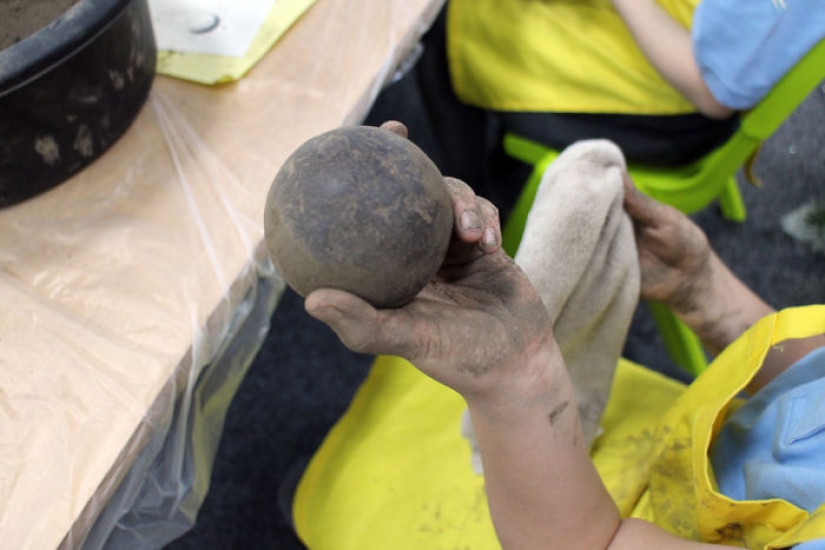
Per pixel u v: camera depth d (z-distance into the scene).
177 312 0.55
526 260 0.55
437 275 0.45
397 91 1.44
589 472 0.48
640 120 0.92
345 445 0.68
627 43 0.90
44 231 0.59
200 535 1.02
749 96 0.76
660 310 0.97
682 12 0.80
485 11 0.95
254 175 0.63
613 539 0.49
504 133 1.06
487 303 0.43
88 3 0.54
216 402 0.67
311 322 1.22
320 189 0.37
